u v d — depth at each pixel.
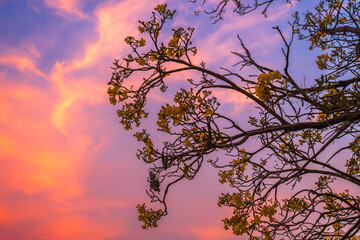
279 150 4.18
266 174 4.30
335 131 3.55
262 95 3.24
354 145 3.98
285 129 3.62
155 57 4.42
